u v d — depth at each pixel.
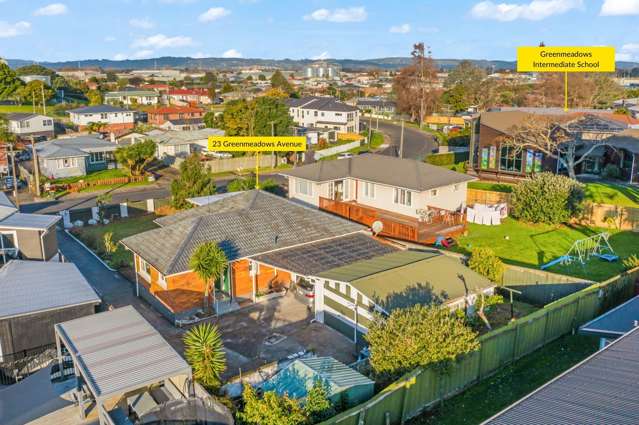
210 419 14.42
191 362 16.78
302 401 14.74
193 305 24.67
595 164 47.19
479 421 15.77
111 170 64.69
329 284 22.91
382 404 14.76
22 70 150.00
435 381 16.39
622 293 23.66
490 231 34.91
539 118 44.81
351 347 21.38
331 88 185.38
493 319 23.06
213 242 24.30
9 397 16.73
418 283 22.14
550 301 24.36
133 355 15.26
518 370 18.67
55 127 93.88
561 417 10.46
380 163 39.88
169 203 45.16
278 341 21.95
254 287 25.83
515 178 46.88
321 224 28.88
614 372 12.27
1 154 62.69
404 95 107.12
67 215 40.97
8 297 19.94
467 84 138.75
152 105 128.12
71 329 16.94
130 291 28.42
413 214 35.72
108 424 13.36
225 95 162.00
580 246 31.33
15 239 27.03
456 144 77.31
